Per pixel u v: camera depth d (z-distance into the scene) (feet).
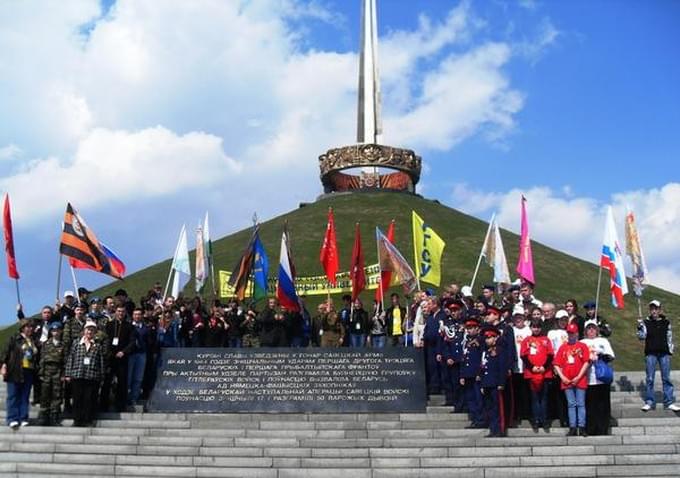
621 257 70.13
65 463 51.29
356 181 193.77
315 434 55.11
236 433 55.21
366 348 63.46
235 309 77.20
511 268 148.56
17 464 50.80
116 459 51.16
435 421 58.03
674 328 130.00
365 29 195.21
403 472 48.21
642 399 61.72
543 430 53.98
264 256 79.15
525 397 56.54
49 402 58.49
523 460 49.19
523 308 61.77
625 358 113.70
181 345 71.46
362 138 191.31
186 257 90.94
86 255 70.54
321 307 76.54
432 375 63.52
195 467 49.75
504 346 53.57
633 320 131.03
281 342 71.72
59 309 67.31
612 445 51.21
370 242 156.25
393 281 84.02
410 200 186.60
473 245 159.74
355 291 77.77
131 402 62.18
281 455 51.65
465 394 58.95
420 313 70.33
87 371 57.36
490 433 53.36
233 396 62.13
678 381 67.62
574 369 52.90
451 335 60.85
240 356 63.77
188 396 62.23
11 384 57.06
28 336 58.59
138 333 62.34
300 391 62.03
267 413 61.26
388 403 61.16
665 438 51.96
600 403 53.36
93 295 149.48
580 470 48.08
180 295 81.51
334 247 80.94
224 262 152.46
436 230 166.91
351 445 53.01
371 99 191.52
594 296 142.41
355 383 62.08
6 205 68.85
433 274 80.18
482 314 60.29
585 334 55.57
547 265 157.69
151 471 49.60
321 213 177.17
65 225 70.28
